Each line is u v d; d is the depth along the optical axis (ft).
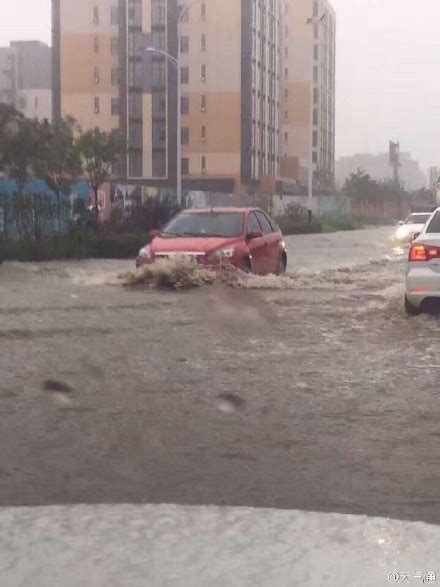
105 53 285.84
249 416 25.64
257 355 34.42
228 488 19.75
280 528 17.03
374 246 118.01
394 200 345.31
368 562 15.31
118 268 73.61
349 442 23.11
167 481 20.27
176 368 32.04
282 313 45.11
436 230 43.39
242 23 281.95
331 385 29.30
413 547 16.03
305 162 352.69
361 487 19.75
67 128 108.37
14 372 31.22
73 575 14.78
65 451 22.50
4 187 99.66
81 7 285.23
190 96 284.61
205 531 16.85
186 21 282.56
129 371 31.55
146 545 16.10
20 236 87.71
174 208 112.68
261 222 63.31
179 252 56.13
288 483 20.08
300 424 24.77
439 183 235.20
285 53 349.61
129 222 107.24
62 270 71.26
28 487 19.88
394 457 21.89
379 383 29.50
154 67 283.79
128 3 283.18
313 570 14.96
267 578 14.61
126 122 285.84
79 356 34.14
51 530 16.92
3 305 47.91
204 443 23.13
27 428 24.47
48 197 92.68
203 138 285.23
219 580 14.52
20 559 15.46
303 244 123.75
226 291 53.47
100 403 27.12
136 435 23.82
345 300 49.44
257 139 299.79
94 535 16.66
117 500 18.97
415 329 40.01
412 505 18.61
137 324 41.78
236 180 283.18
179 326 41.34
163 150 286.46
